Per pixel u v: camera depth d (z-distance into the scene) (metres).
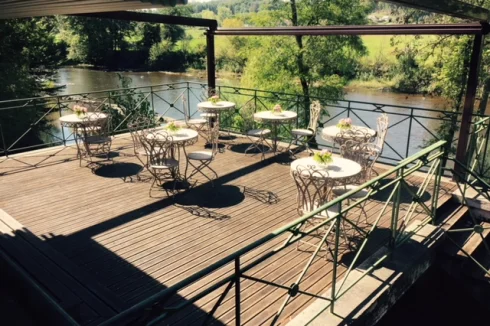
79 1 2.97
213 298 3.21
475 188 4.78
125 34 28.14
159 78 25.39
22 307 2.83
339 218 2.79
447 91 12.54
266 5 14.44
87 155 6.79
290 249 3.94
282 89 14.82
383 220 4.50
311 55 13.90
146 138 5.13
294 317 2.99
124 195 5.18
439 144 3.92
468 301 4.41
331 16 13.70
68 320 2.48
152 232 4.25
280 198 5.11
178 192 5.28
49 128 15.83
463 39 11.35
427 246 3.96
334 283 2.93
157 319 1.83
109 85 22.52
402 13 13.41
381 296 3.22
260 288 3.33
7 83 13.96
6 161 6.48
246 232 4.25
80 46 26.64
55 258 3.74
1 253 3.18
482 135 5.77
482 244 4.58
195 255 3.83
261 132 6.71
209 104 7.27
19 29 14.61
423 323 4.41
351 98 17.28
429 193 5.16
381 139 5.64
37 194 5.20
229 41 23.19
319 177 3.82
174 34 29.22
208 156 5.45
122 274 3.53
